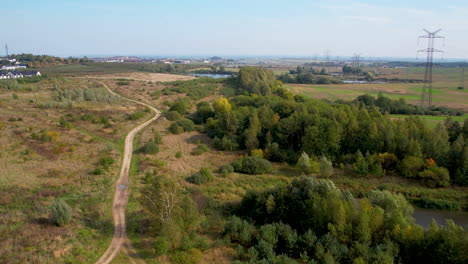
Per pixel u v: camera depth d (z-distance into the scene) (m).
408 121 73.06
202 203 47.75
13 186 48.94
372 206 42.22
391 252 34.06
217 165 67.25
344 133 70.31
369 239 36.03
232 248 36.97
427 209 52.50
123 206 46.06
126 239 37.38
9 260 30.02
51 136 70.94
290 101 90.81
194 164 67.12
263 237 37.00
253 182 59.44
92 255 33.50
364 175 61.94
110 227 39.91
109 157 63.75
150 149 70.94
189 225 39.41
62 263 31.03
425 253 34.09
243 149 77.44
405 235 35.44
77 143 71.06
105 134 80.38
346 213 37.94
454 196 54.75
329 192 41.62
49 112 92.19
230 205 49.19
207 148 76.19
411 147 62.78
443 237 33.59
